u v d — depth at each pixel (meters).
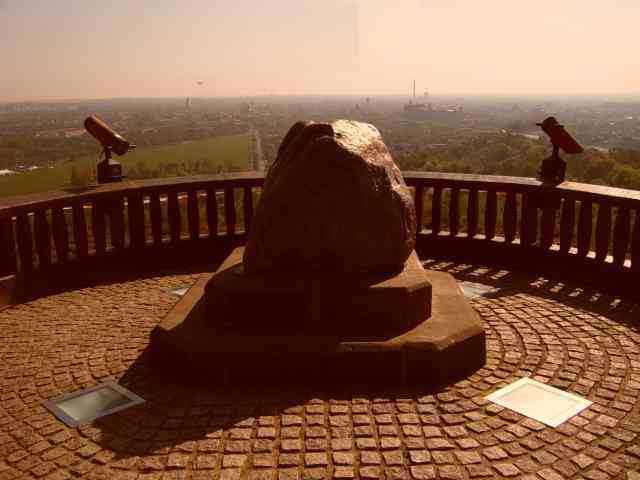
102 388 4.35
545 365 4.63
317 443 3.58
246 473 3.29
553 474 3.27
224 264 5.35
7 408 4.09
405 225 5.14
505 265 7.57
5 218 6.28
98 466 3.39
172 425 3.81
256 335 4.50
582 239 6.81
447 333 4.50
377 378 4.32
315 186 4.73
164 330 4.62
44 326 5.69
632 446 3.54
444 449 3.51
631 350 4.93
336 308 4.61
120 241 7.39
